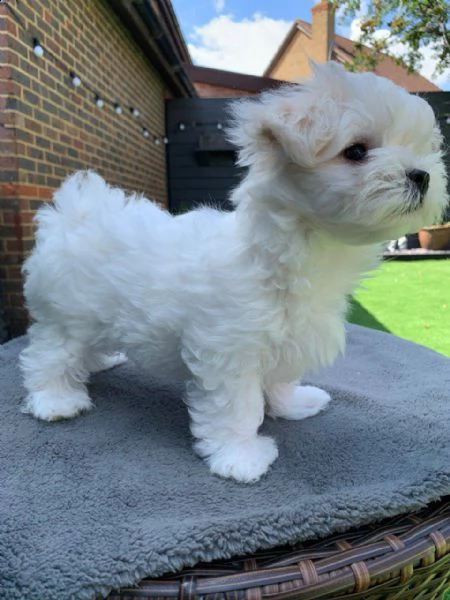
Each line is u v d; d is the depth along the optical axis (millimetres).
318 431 367
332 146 266
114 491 288
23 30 667
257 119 278
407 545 245
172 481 300
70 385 400
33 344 397
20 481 298
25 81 672
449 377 492
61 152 813
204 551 236
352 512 256
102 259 345
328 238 290
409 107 271
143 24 1312
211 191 2002
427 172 256
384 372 509
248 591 219
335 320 327
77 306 355
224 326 295
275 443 344
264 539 244
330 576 226
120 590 222
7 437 354
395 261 1827
